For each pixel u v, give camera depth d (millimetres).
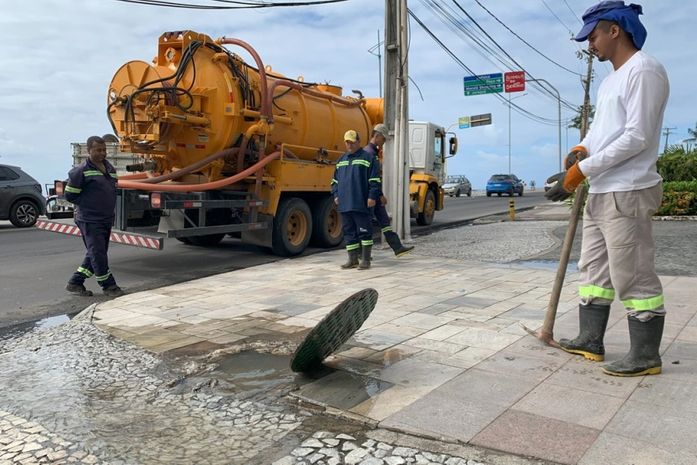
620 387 3449
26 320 6098
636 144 3371
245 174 9477
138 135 9148
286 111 10383
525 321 5098
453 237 12312
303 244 10758
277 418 3312
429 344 4465
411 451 2830
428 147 16078
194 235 8812
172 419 3369
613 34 3551
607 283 3881
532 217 17938
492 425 3010
